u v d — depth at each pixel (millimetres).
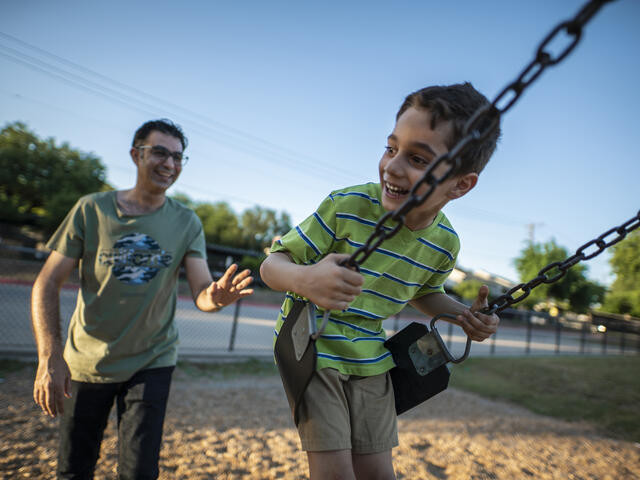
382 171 1160
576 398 6203
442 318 1417
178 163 2057
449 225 1511
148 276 1914
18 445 2736
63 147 27797
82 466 1825
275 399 4664
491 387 6559
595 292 33125
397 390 1419
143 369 1869
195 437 3256
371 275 1350
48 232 24312
